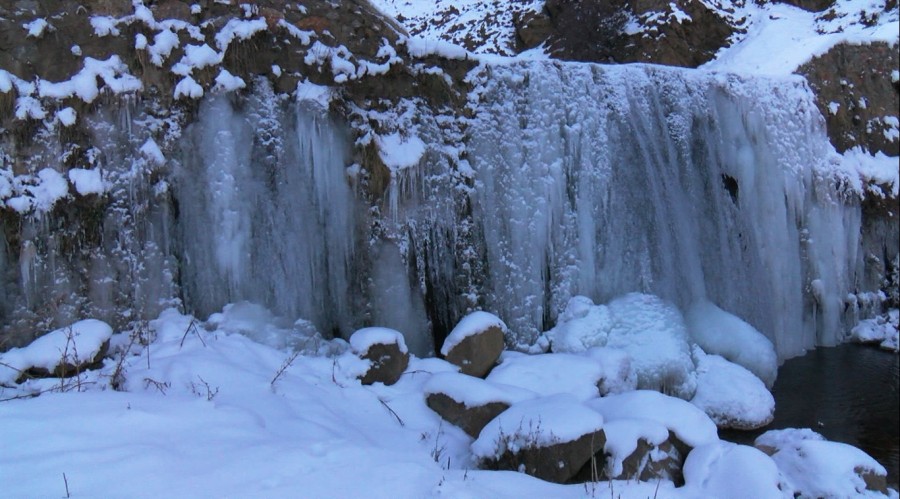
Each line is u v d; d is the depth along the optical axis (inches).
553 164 273.7
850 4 525.0
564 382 221.9
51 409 143.8
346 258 240.7
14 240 193.6
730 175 327.0
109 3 209.5
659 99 310.5
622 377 236.8
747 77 340.5
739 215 326.6
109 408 147.0
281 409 169.5
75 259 202.7
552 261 272.5
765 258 334.6
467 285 259.3
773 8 572.7
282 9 233.9
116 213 208.2
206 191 220.4
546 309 271.1
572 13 601.3
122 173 209.6
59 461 122.4
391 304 244.7
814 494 172.6
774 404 255.0
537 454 163.2
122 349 193.8
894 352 340.8
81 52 205.2
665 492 155.4
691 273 301.7
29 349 179.8
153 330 205.0
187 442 137.5
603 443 167.9
